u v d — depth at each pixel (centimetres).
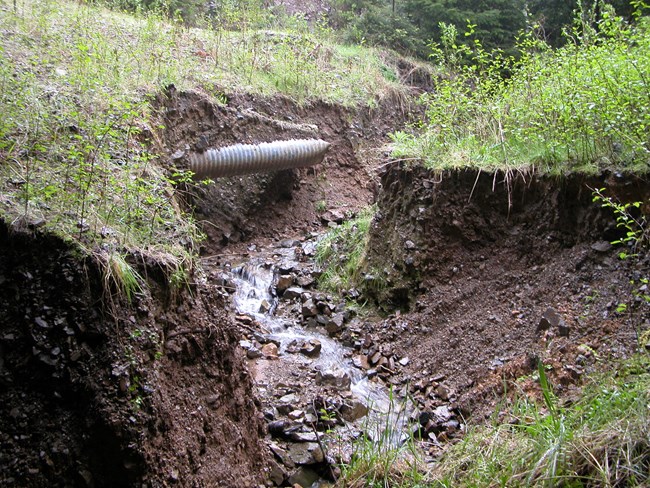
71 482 287
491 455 344
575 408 356
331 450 428
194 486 321
